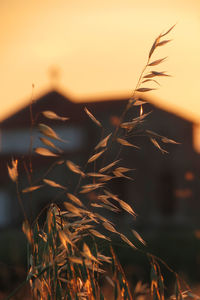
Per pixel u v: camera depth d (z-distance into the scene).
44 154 1.42
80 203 1.58
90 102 36.34
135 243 13.20
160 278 1.72
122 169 1.62
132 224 34.22
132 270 3.84
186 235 13.93
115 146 34.56
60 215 1.66
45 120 36.41
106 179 1.62
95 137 34.69
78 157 32.78
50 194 31.02
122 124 1.64
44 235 1.69
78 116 35.53
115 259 1.71
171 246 13.38
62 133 35.44
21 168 30.48
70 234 1.64
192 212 36.59
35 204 31.08
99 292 1.67
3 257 10.27
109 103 35.19
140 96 1.67
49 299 1.62
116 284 1.69
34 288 1.64
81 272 1.65
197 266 5.97
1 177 31.98
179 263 12.71
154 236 14.37
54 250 1.65
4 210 31.97
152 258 1.73
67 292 1.65
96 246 1.67
